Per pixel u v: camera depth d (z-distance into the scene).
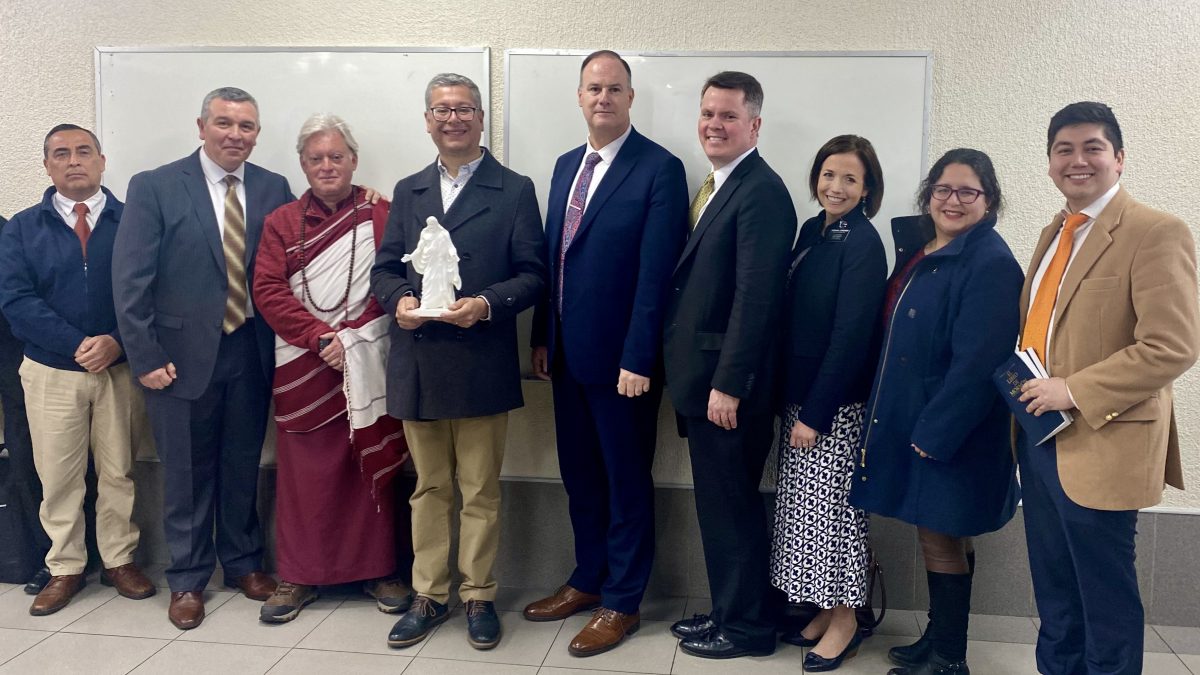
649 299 2.21
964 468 1.98
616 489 2.36
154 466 2.85
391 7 2.64
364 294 2.48
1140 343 1.73
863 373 2.15
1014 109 2.43
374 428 2.43
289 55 2.67
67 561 2.66
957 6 2.43
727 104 2.15
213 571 2.69
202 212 2.49
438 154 2.60
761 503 2.29
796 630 2.39
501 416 2.40
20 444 2.72
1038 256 1.95
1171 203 2.39
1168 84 2.36
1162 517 2.45
